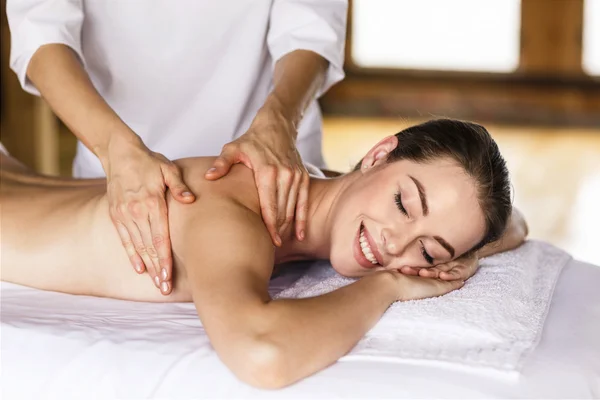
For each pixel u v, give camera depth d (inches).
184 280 54.4
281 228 55.8
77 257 57.0
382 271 50.6
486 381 42.4
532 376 43.4
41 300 55.6
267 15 70.2
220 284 44.3
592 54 333.4
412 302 49.2
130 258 52.5
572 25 331.6
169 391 43.2
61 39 62.1
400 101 339.3
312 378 42.4
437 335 46.4
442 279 53.9
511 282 54.8
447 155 52.6
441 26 334.6
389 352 44.5
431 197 51.7
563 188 200.7
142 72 69.6
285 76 65.7
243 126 73.9
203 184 51.8
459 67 336.5
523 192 195.5
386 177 53.4
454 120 54.9
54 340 47.1
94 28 67.8
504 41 333.7
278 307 43.1
